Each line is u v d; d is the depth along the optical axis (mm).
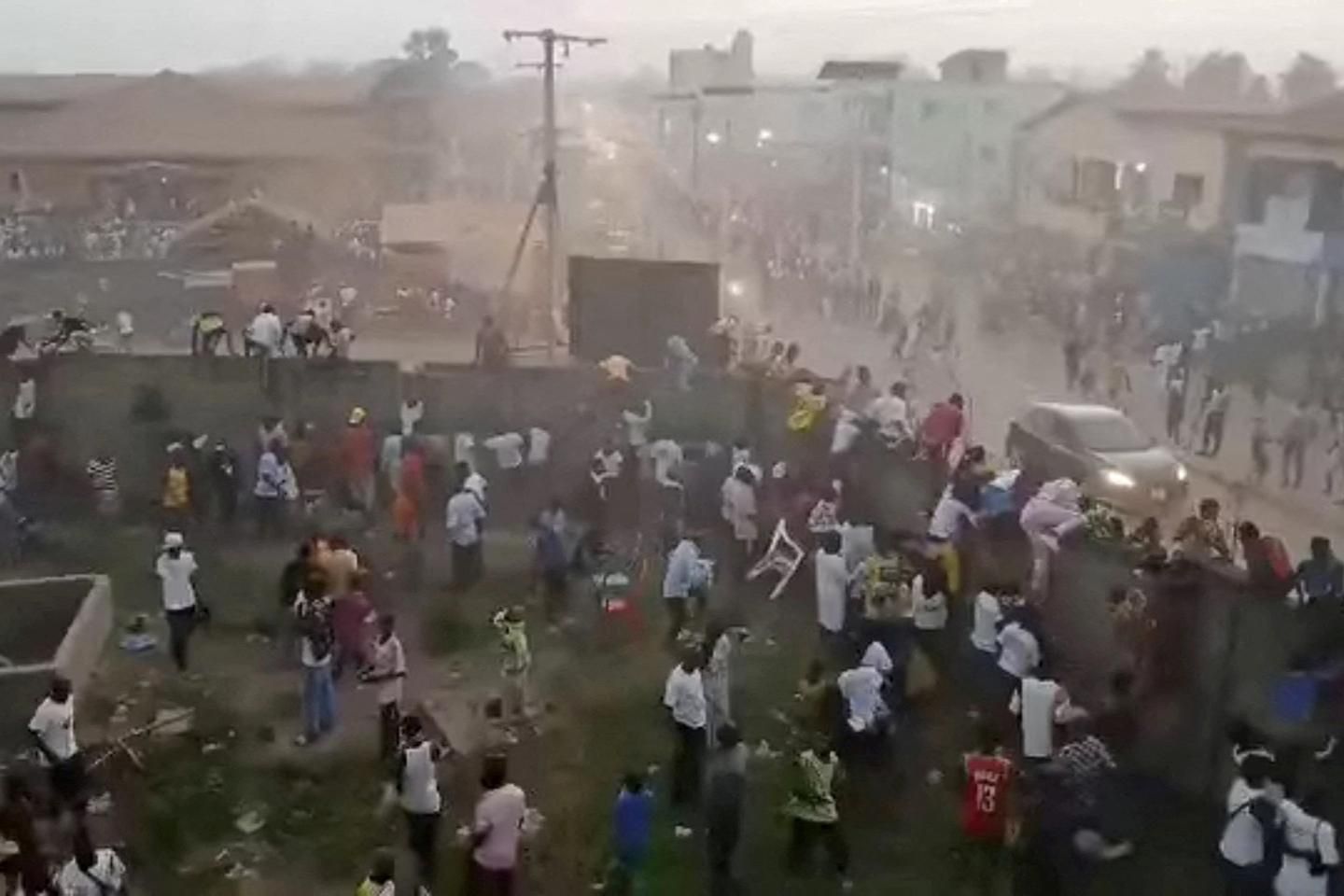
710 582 17219
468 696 15281
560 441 22406
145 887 11547
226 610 17656
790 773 13453
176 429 21906
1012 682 13594
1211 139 28312
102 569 19172
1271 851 10391
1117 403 25375
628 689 15578
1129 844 11500
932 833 12375
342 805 13062
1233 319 26469
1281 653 12070
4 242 31578
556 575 17859
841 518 18438
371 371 22438
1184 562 13203
